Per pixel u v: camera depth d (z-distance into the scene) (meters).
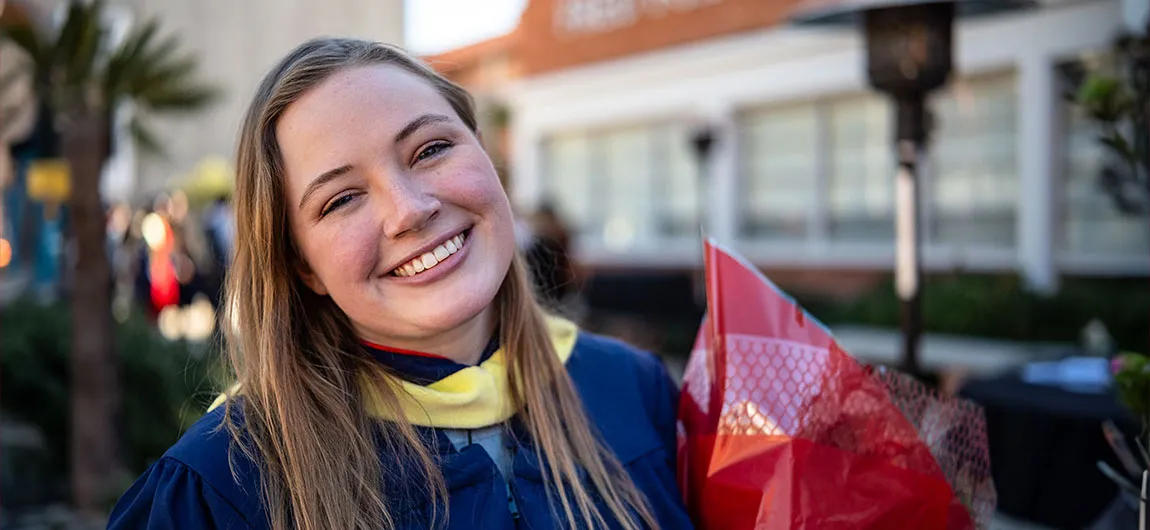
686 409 1.44
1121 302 6.80
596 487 1.29
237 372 1.23
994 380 3.48
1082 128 7.66
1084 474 2.90
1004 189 8.32
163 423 4.70
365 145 1.16
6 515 3.94
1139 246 7.40
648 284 9.00
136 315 5.29
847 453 1.29
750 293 1.39
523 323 1.35
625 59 12.25
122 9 4.75
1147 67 1.77
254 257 1.20
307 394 1.18
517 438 1.30
